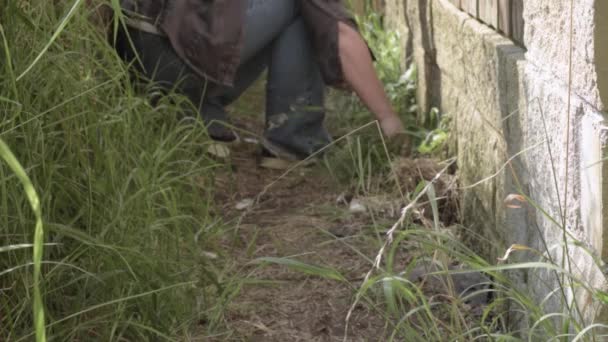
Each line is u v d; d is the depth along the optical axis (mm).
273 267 3668
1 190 2635
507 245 3143
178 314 2996
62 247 2850
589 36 2312
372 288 3328
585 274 2451
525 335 2828
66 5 3057
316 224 4109
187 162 3832
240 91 4801
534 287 2855
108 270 2871
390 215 4102
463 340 2672
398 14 5984
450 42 4258
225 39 4391
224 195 4461
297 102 4730
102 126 3102
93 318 2811
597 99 2316
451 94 4293
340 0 4664
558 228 2633
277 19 4566
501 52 3197
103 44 3377
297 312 3307
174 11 4418
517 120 2996
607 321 2367
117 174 3129
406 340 2828
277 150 4773
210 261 3479
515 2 3260
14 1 2795
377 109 4660
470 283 3354
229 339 3096
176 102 4207
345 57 4598
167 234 3238
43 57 2861
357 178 4543
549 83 2672
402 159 4352
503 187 3178
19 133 2744
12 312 2689
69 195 2906
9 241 2641
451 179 4102
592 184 2357
